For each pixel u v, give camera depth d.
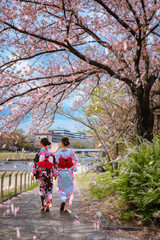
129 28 5.49
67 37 5.32
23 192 8.95
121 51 6.18
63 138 5.55
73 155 5.54
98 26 6.89
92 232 3.59
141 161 4.67
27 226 3.89
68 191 5.34
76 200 6.84
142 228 3.71
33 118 7.82
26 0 5.50
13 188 10.20
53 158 5.44
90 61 5.47
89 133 9.24
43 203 5.29
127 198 4.64
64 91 7.09
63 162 5.43
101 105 9.09
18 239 3.21
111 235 3.46
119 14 6.73
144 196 4.08
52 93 7.33
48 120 8.26
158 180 4.13
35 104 7.22
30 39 6.25
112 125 8.48
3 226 3.87
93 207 5.31
